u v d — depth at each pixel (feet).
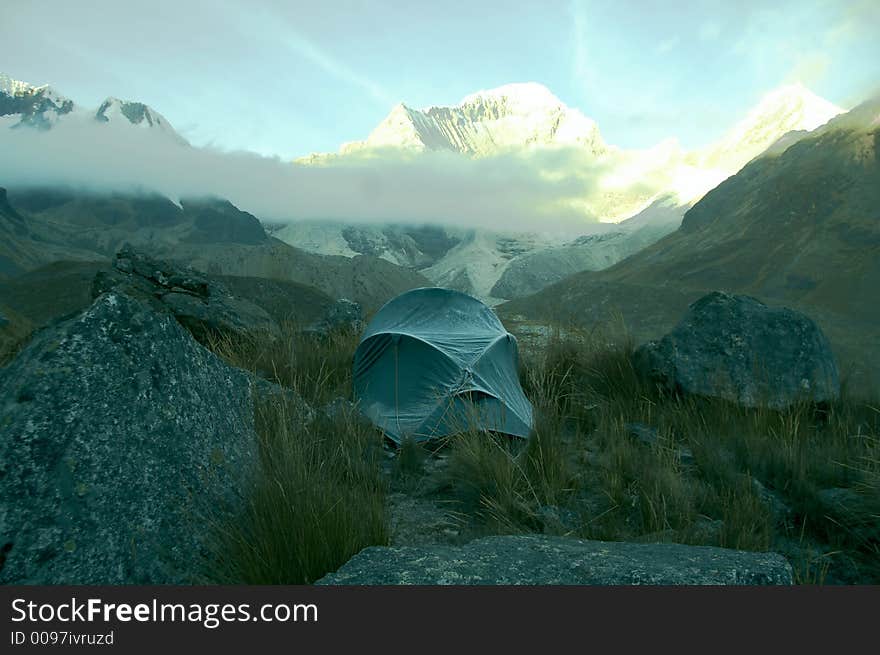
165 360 12.87
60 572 9.62
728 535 13.92
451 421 20.45
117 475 10.77
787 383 23.18
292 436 14.98
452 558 10.61
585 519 14.83
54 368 10.91
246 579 10.82
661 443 19.56
